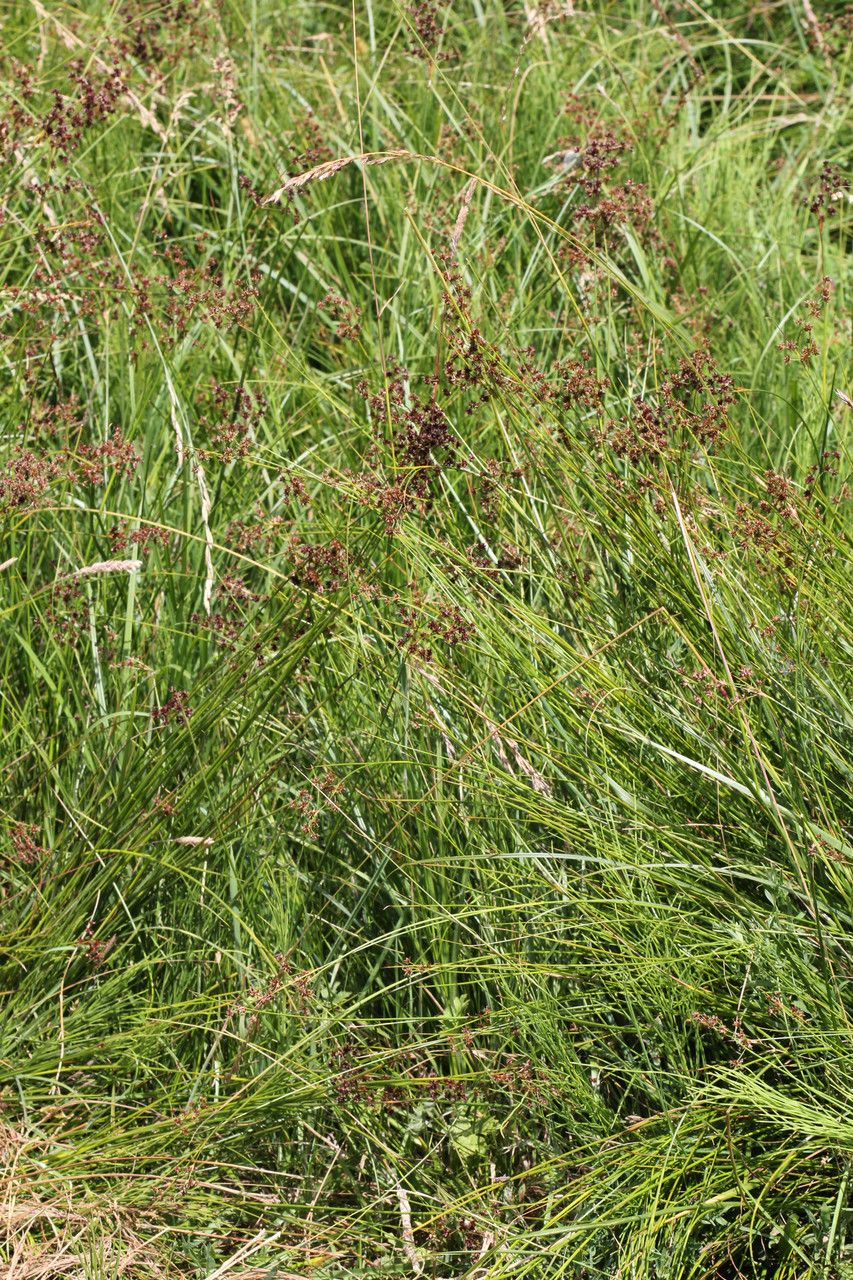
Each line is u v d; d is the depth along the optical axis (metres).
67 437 3.24
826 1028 2.40
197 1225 2.43
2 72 4.27
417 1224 2.45
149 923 2.73
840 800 2.59
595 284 3.34
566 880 2.63
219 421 3.27
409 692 2.77
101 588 3.02
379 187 4.32
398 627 2.84
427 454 2.76
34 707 2.94
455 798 2.71
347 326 3.23
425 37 4.00
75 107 3.93
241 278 3.73
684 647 2.86
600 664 2.68
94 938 2.56
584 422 3.16
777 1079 2.45
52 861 2.68
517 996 2.57
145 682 2.92
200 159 4.36
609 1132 2.42
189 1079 2.56
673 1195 2.35
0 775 2.78
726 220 4.55
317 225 4.17
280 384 3.56
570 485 2.91
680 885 2.47
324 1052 2.55
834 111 5.12
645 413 2.78
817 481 2.86
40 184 3.41
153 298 3.72
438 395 3.10
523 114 4.67
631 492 2.73
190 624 2.98
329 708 2.86
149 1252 2.34
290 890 2.73
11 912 2.69
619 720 2.62
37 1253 2.28
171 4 4.35
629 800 2.60
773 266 4.30
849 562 2.78
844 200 4.70
